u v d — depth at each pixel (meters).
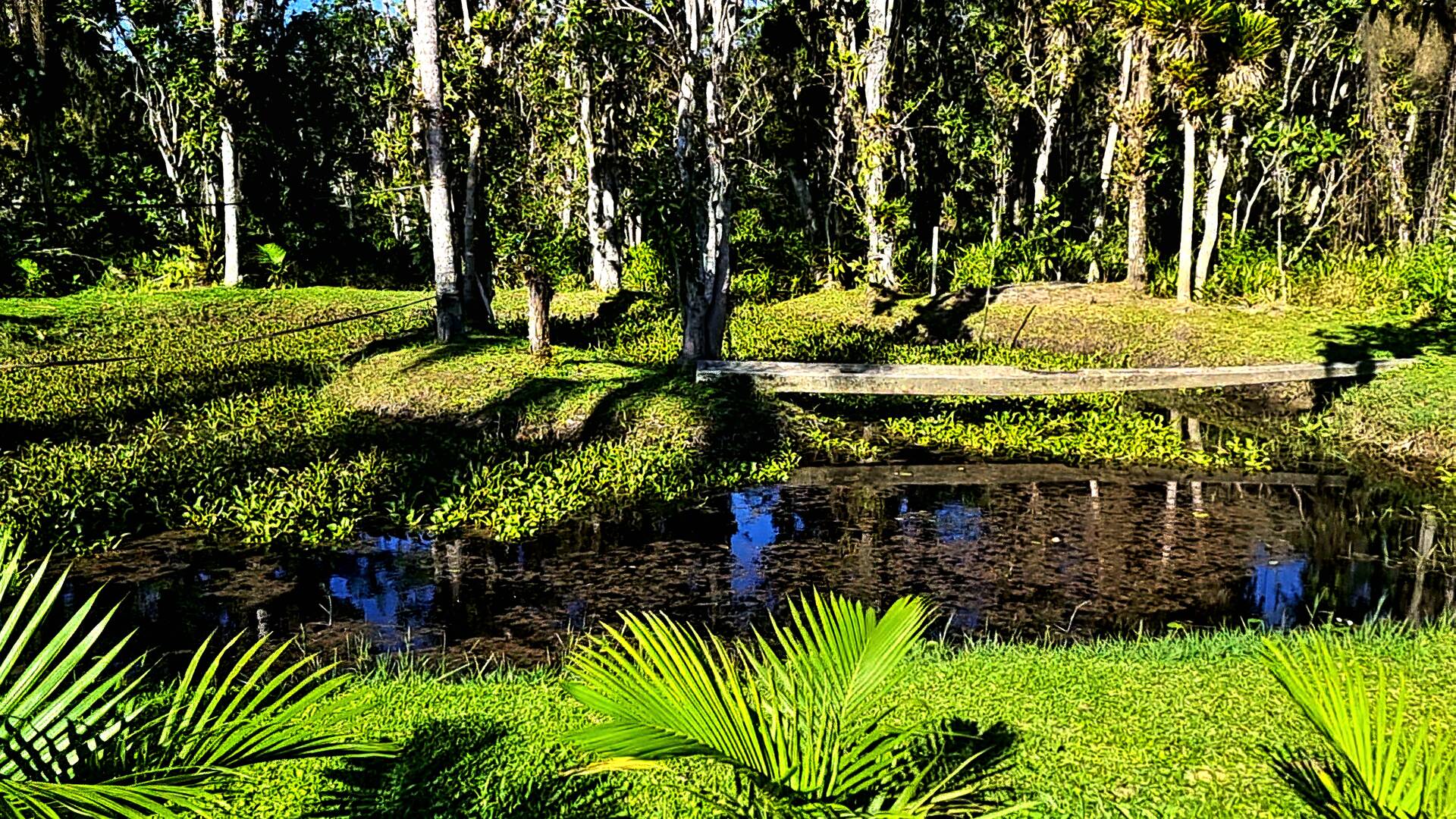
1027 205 23.48
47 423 9.48
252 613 5.44
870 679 2.45
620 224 24.41
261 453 8.49
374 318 16.94
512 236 21.16
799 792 2.11
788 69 21.97
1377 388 10.05
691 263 11.48
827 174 23.16
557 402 9.84
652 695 2.17
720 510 7.46
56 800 1.71
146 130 22.59
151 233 22.59
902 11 19.89
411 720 3.72
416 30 12.57
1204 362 12.65
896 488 8.10
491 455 8.56
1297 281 15.88
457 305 12.99
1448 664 3.99
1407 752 2.16
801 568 6.15
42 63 17.77
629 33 11.97
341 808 3.11
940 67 22.50
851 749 2.43
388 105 19.22
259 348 14.12
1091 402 11.18
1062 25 18.25
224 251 21.25
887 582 5.88
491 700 3.89
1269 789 3.12
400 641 5.07
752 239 21.86
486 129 16.75
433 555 6.37
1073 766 3.27
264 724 2.08
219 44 19.20
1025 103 20.00
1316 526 6.86
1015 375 10.34
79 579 5.89
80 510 6.74
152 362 12.88
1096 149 24.95
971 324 16.55
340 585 5.85
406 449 8.79
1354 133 17.94
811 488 8.13
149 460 8.06
